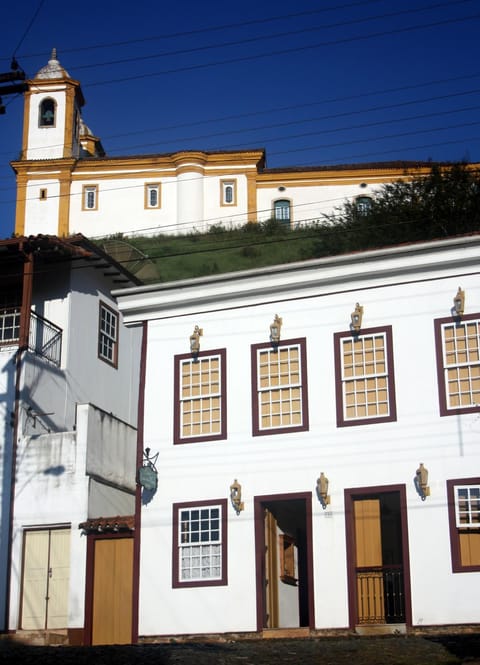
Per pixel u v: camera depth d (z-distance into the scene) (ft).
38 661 57.88
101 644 76.18
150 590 74.28
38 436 84.07
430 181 166.61
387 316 72.64
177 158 207.92
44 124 216.54
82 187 210.79
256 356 76.07
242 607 71.46
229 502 73.92
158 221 206.80
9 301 93.76
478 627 65.00
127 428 90.12
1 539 82.28
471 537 67.00
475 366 69.51
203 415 76.74
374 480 70.08
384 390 71.67
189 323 79.05
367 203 202.39
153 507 76.07
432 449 69.10
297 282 75.56
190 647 64.44
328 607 69.05
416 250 72.18
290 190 206.69
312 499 71.46
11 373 86.02
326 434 72.33
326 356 73.87
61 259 92.94
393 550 79.30
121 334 102.27
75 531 80.23
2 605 80.64
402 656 56.75
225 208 206.80
